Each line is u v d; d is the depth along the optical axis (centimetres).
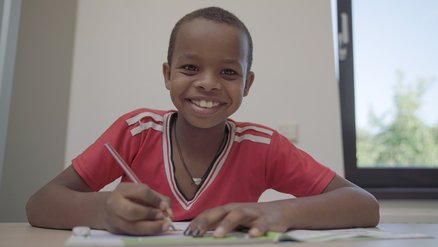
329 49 159
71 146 149
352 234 51
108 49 155
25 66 153
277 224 50
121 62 155
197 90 70
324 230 56
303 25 160
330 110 155
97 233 49
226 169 81
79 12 157
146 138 83
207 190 79
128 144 81
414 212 151
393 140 169
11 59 106
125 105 152
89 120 151
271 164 86
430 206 155
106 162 77
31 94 152
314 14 161
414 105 171
